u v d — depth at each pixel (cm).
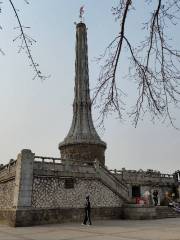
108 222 2288
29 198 2156
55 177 2369
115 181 2756
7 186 2447
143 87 580
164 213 2769
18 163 2247
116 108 615
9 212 2188
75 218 2364
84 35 4394
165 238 1340
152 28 545
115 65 584
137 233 1547
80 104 3959
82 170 2553
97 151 3691
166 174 3841
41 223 2158
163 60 545
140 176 3484
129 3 520
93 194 2553
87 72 4169
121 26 547
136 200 2806
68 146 3706
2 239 1358
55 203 2298
